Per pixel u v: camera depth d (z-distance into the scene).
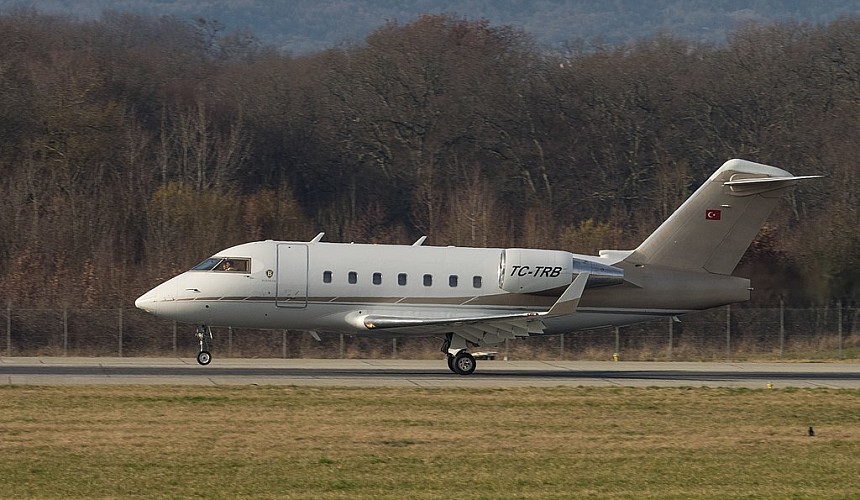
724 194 141.25
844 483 78.94
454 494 73.06
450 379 132.38
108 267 197.88
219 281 133.75
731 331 195.25
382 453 84.50
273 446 85.94
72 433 89.25
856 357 186.50
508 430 95.62
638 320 142.00
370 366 150.62
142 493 71.94
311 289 134.50
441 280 136.88
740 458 86.44
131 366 142.75
